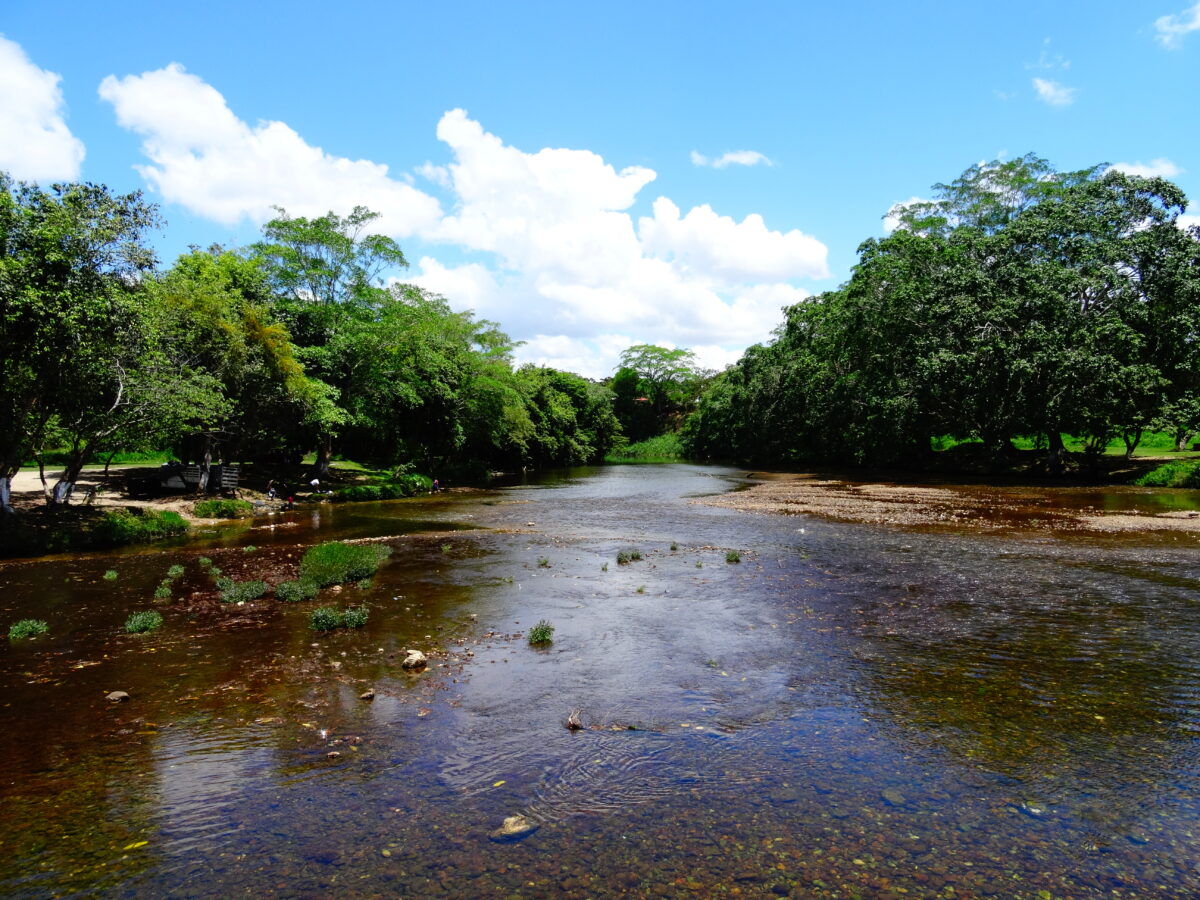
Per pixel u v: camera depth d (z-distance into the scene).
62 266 18.20
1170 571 14.93
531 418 66.62
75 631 10.87
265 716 7.37
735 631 10.59
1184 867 4.56
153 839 4.98
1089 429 41.47
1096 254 39.69
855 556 17.27
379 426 44.00
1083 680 8.29
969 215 53.03
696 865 4.58
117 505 25.39
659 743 6.58
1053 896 4.23
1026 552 17.56
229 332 27.94
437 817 5.24
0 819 5.30
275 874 4.52
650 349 112.31
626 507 31.22
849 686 8.16
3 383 18.36
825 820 5.17
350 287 39.53
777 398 67.56
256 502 30.42
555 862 4.62
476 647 9.87
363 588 13.97
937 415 47.88
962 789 5.66
